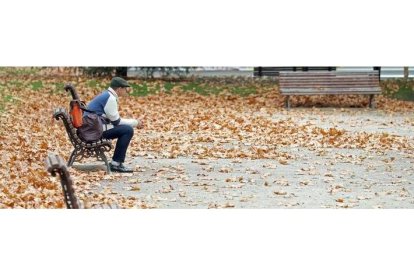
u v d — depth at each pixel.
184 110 34.88
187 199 17.92
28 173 19.92
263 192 18.80
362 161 23.30
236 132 28.72
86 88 40.25
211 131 29.08
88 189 18.70
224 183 19.81
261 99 39.44
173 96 39.25
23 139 25.86
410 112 36.50
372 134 28.45
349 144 26.23
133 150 24.86
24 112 32.72
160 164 22.44
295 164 22.67
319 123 31.98
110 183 19.64
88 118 20.70
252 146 25.73
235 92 41.16
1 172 19.98
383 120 33.34
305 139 27.20
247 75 49.75
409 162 23.20
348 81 37.88
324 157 23.91
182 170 21.53
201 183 19.73
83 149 20.89
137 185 19.45
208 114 33.62
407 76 44.34
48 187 18.20
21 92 38.22
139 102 37.19
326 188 19.33
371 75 38.00
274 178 20.52
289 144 26.31
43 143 24.59
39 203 16.88
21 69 48.09
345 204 17.41
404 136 28.38
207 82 44.44
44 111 33.38
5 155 22.84
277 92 41.53
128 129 21.02
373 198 18.20
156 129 29.47
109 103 20.95
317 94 37.62
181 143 26.36
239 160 23.16
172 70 45.72
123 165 21.25
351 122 32.47
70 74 46.53
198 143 26.52
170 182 19.91
